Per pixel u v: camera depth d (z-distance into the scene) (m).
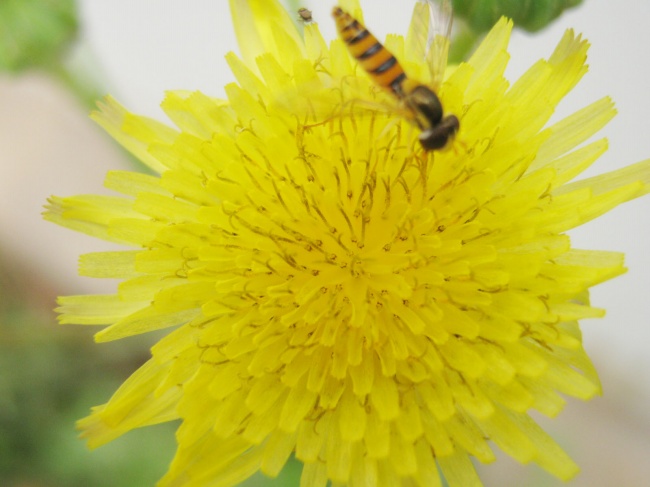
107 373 0.08
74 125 0.09
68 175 0.09
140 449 0.07
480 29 0.05
